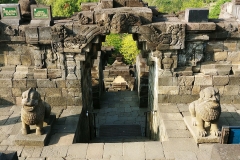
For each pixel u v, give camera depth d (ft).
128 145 31.27
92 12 35.47
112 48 90.63
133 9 36.65
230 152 19.20
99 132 51.24
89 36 35.99
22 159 28.94
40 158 29.09
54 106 40.29
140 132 51.42
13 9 37.04
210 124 31.89
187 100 39.93
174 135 32.76
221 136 28.43
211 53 38.75
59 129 34.22
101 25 35.53
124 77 76.79
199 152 29.68
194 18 36.09
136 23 35.37
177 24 35.60
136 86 71.20
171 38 36.35
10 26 36.94
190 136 32.58
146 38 36.27
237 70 38.65
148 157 29.25
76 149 30.55
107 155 29.60
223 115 37.37
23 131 31.60
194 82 39.01
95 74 58.39
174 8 174.29
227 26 36.68
